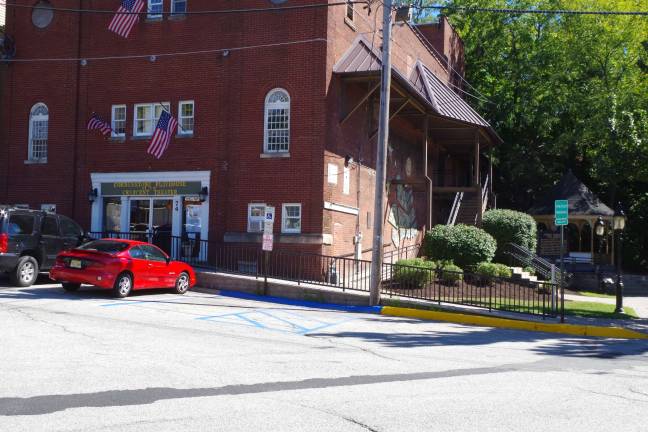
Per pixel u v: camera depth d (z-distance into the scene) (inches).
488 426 255.4
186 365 350.6
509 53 1585.9
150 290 735.7
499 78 1589.6
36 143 984.3
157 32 917.2
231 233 848.3
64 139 960.9
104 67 946.1
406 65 1118.4
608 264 1355.8
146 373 326.6
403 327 574.6
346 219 879.1
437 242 893.2
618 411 288.7
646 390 337.1
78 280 629.6
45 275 780.6
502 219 1045.8
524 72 1492.4
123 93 933.2
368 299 706.2
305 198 819.4
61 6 975.6
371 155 967.0
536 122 1489.9
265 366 360.5
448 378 350.0
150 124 921.5
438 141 1273.4
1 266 664.4
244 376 332.2
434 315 656.4
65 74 966.4
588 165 1553.9
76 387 293.4
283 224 828.0
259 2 862.5
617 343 553.6
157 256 692.7
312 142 821.2
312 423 250.1
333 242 838.5
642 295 1154.7
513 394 314.8
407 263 816.3
